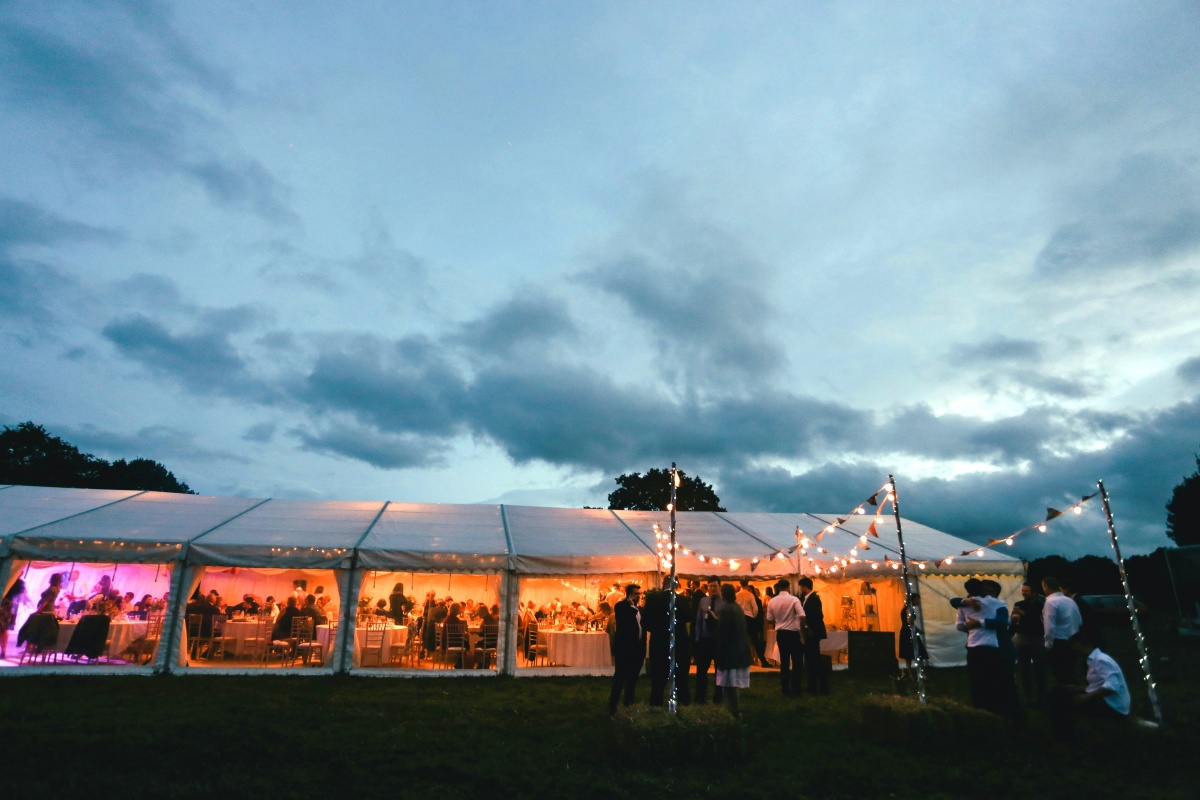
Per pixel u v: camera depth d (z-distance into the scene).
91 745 6.30
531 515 15.33
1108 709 6.75
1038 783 5.76
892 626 15.80
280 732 7.01
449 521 14.09
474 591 17.30
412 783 5.62
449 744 6.80
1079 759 6.44
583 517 15.63
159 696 8.77
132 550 11.03
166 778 5.53
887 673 12.12
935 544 15.00
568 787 5.59
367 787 5.48
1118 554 7.73
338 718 7.82
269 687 9.76
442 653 12.66
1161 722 7.32
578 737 7.21
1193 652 16.33
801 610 10.25
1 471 38.00
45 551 10.78
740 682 7.78
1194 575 20.47
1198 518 36.06
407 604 14.42
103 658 11.30
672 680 6.92
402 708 8.53
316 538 12.07
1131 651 16.67
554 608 16.16
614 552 12.98
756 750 6.75
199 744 6.49
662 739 6.21
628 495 39.94
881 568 13.56
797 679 10.02
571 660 12.34
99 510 12.53
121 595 13.78
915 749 6.77
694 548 13.84
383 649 12.28
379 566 11.64
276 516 13.38
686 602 8.72
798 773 6.05
